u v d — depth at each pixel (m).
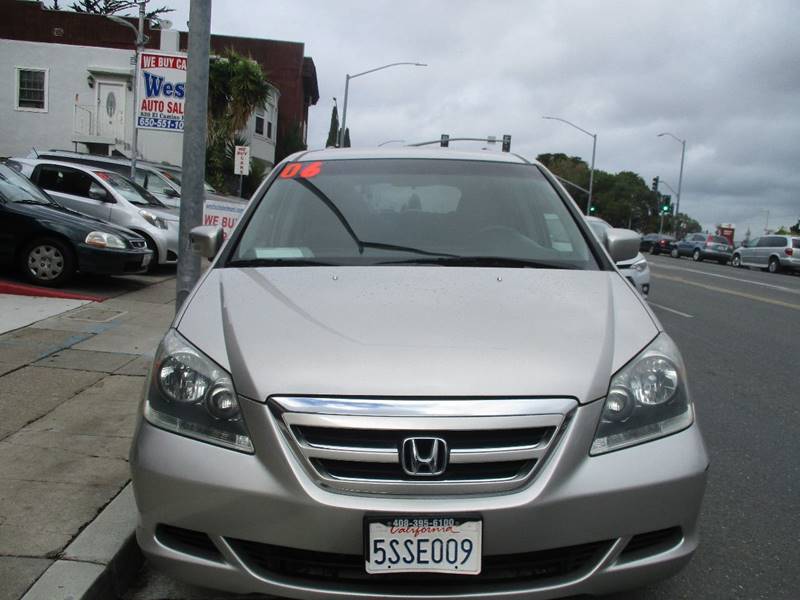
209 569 2.38
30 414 4.71
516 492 2.27
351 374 2.34
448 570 2.24
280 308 2.73
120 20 19.98
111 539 3.04
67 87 27.58
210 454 2.37
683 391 2.58
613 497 2.31
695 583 3.11
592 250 3.51
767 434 5.27
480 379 2.34
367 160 4.05
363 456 2.26
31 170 12.02
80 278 10.66
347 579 2.31
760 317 11.81
